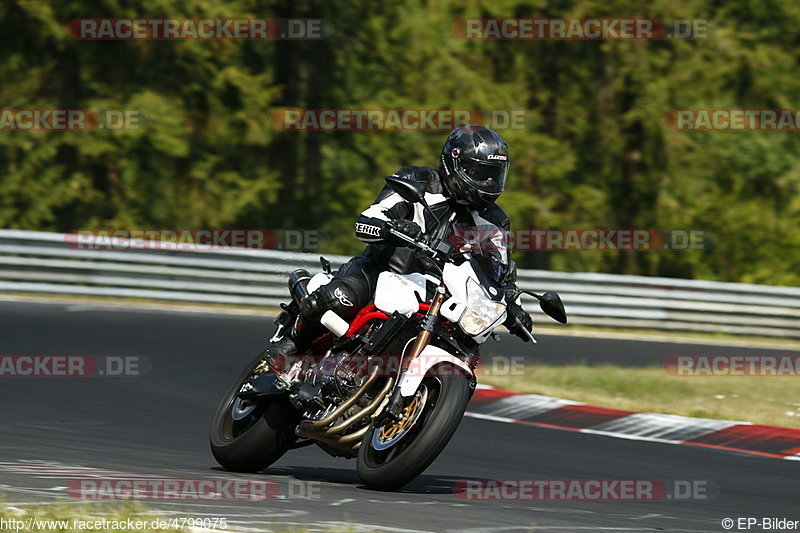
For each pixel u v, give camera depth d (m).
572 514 18.86
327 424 19.39
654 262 102.50
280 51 88.38
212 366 40.91
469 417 34.19
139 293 59.81
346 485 20.30
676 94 91.56
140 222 86.38
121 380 36.19
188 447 25.75
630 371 45.34
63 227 86.44
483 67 91.00
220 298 61.38
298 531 14.52
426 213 19.97
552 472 25.48
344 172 91.06
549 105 96.25
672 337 66.50
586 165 96.62
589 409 36.31
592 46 92.38
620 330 67.50
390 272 19.86
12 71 81.56
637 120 92.50
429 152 88.25
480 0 86.50
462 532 15.70
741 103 94.62
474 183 19.61
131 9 79.56
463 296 18.92
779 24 97.19
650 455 29.06
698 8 91.69
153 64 82.12
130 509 15.22
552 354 52.22
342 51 87.31
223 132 84.44
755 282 101.38
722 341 66.69
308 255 62.47
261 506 16.84
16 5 79.62
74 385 34.59
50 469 19.53
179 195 87.44
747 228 101.81
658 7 89.12
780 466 28.27
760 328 69.75
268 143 87.12
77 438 25.75
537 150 88.44
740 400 39.28
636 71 90.31
